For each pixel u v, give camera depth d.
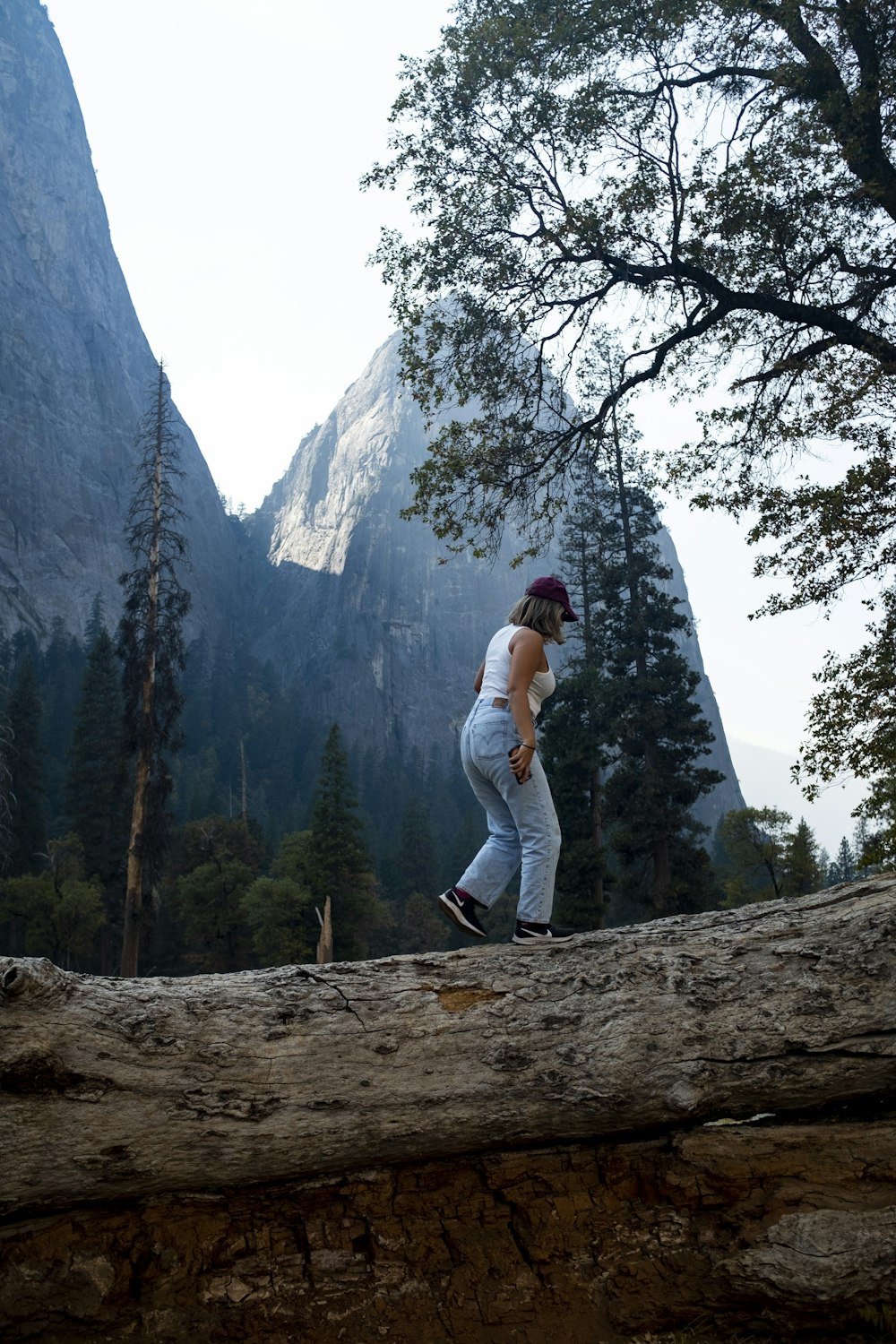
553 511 15.53
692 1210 4.17
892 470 10.93
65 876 46.72
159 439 29.16
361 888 45.47
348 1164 4.21
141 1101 3.99
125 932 26.23
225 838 58.44
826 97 12.68
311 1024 4.24
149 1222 4.10
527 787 4.48
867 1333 3.88
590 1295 4.05
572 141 13.98
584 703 36.84
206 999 4.26
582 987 4.37
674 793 34.97
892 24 12.29
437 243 14.45
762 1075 4.24
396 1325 3.97
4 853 24.28
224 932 49.00
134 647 27.50
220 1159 4.05
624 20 13.36
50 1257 3.95
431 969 4.50
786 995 4.29
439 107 14.38
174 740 27.41
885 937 4.34
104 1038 4.02
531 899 4.53
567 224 13.46
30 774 49.78
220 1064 4.09
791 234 12.99
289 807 109.12
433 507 15.02
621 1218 4.20
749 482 13.26
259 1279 4.04
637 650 35.97
